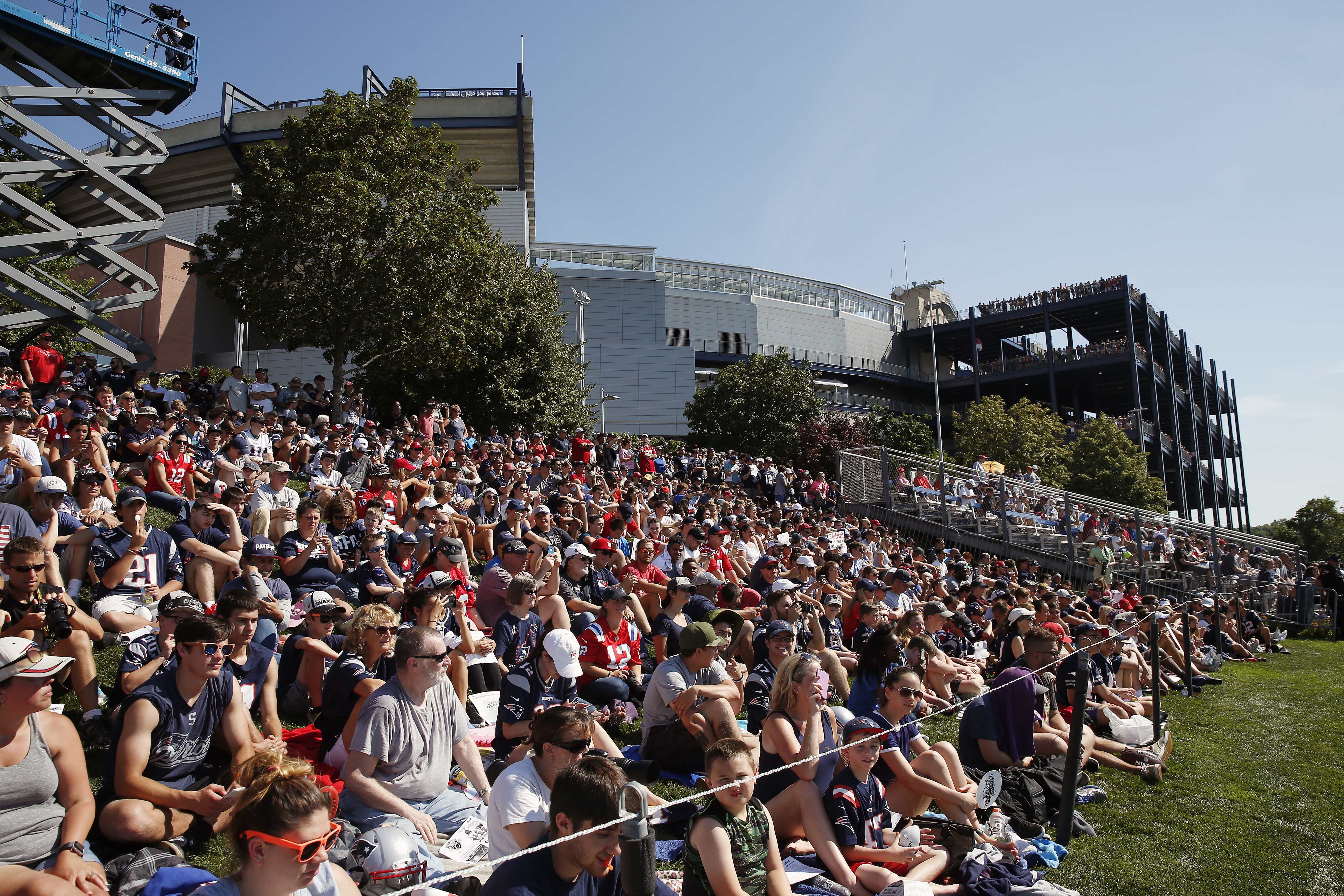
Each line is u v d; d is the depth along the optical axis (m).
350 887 3.52
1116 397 72.62
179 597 6.18
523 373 30.81
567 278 58.12
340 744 5.38
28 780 3.91
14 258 19.61
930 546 24.44
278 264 21.86
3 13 18.95
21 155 22.81
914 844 5.11
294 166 22.30
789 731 5.37
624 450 24.30
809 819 4.97
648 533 15.42
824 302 76.81
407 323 23.03
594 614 9.26
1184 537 23.00
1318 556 57.12
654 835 2.96
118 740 4.56
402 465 14.95
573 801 3.18
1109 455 49.22
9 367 15.66
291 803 2.94
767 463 28.38
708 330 67.44
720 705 6.16
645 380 57.66
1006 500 23.30
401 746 4.92
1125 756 7.96
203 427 13.97
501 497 14.19
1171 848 6.07
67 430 12.45
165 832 4.50
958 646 11.05
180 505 10.76
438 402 26.84
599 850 3.20
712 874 3.93
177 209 41.66
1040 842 5.84
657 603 10.91
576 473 17.31
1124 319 67.00
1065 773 6.04
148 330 42.06
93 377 17.09
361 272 21.91
